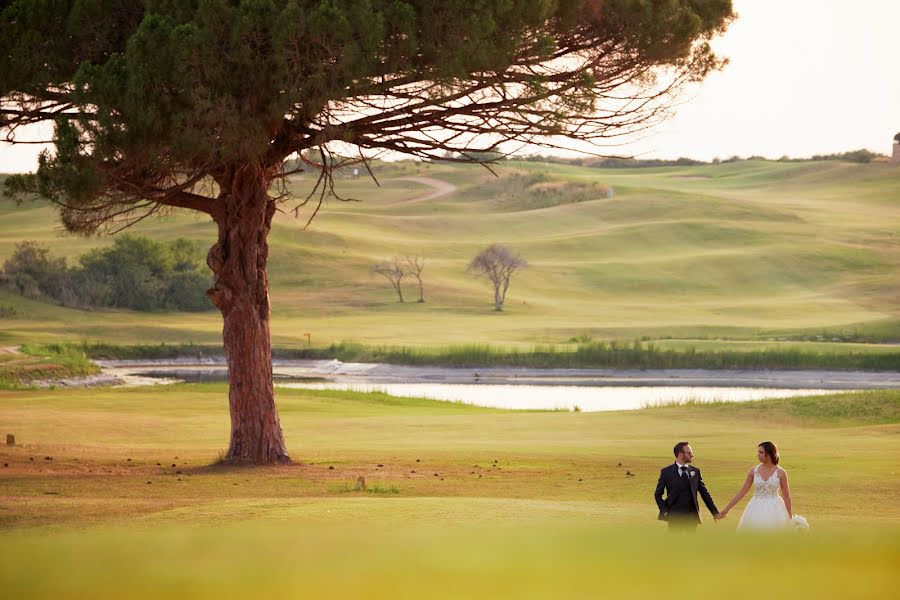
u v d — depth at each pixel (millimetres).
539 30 61031
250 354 70625
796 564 15750
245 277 70688
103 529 38500
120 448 82812
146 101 54312
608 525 34625
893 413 114062
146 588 14078
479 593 13289
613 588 13547
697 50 68250
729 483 58406
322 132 61250
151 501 49062
